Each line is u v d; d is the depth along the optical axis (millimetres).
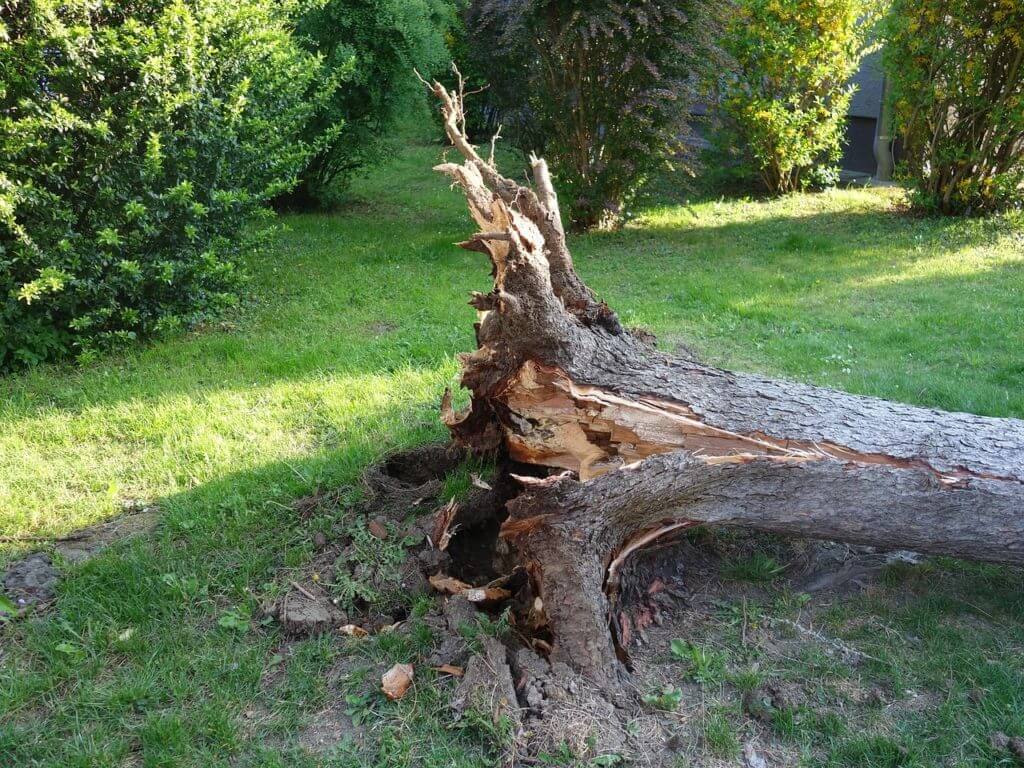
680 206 12180
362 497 4270
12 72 5965
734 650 3332
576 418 3516
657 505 3307
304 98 11336
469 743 2877
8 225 5828
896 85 10445
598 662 3092
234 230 7641
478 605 3492
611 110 10242
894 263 9023
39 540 4137
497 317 3514
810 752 2871
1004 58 9672
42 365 6434
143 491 4586
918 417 3613
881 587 3709
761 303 7848
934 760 2816
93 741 2910
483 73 11508
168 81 6527
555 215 3770
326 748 2889
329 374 6129
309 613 3455
